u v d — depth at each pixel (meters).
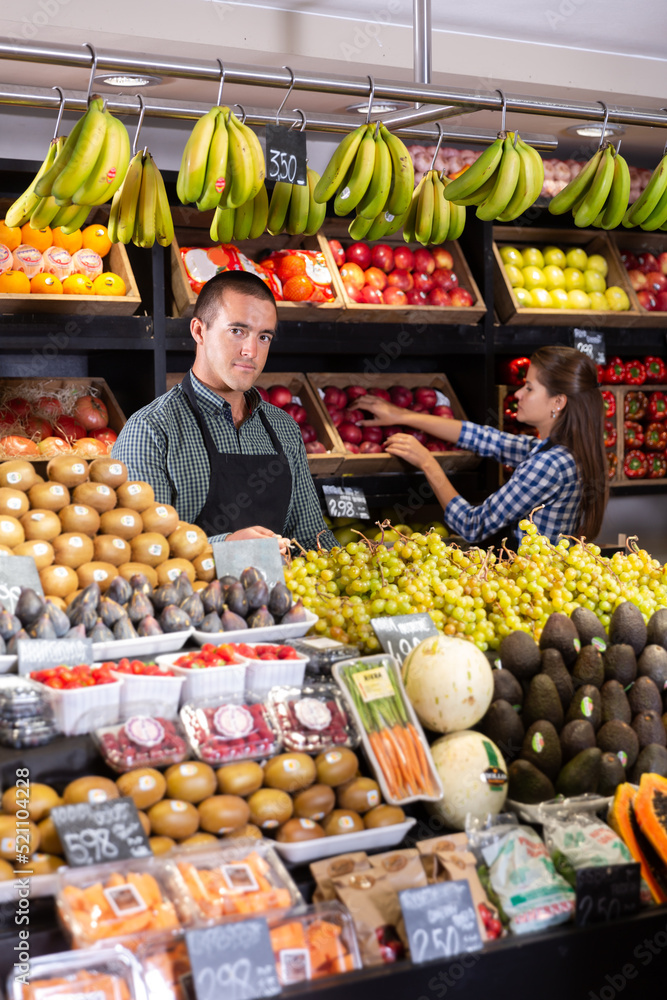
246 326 2.89
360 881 1.43
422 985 1.36
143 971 1.23
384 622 1.95
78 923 1.26
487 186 2.60
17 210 2.45
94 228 3.63
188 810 1.44
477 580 2.17
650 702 1.86
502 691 1.79
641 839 1.63
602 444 3.59
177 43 3.19
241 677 1.67
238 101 3.80
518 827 1.59
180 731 1.53
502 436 4.10
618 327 4.64
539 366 3.60
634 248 4.96
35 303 3.36
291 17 3.35
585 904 1.49
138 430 2.92
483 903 1.47
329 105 3.87
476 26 3.63
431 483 4.06
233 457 3.04
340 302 3.91
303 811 1.50
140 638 1.80
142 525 2.04
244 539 2.21
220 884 1.34
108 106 2.29
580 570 2.32
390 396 4.42
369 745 1.59
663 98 4.14
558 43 3.86
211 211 3.79
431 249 4.31
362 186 2.41
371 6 3.40
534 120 4.12
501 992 1.42
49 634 1.70
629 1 3.48
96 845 1.35
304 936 1.33
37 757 1.44
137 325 3.54
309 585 2.15
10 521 1.85
